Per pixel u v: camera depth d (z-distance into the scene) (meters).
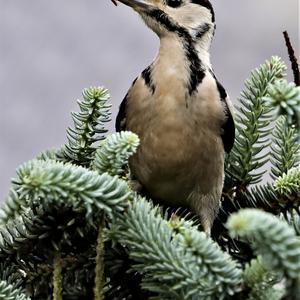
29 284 4.59
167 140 4.73
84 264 4.59
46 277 4.59
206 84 4.74
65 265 4.59
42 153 4.64
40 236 4.56
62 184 4.52
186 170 4.74
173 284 4.53
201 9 4.76
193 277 4.51
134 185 4.76
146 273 4.55
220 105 4.73
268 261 4.44
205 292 4.50
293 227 4.54
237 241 4.61
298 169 4.62
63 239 4.56
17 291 4.54
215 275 4.50
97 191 4.53
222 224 4.69
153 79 4.74
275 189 4.63
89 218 4.54
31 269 4.59
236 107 4.68
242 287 4.50
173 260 4.52
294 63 4.65
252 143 4.68
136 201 4.54
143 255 4.53
